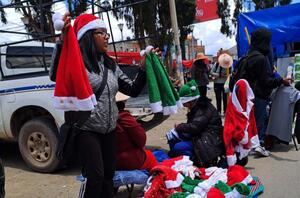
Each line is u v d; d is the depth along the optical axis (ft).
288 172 18.06
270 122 21.93
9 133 20.15
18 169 20.38
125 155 14.37
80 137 11.00
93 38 11.14
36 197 16.08
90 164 10.97
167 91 13.46
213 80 36.32
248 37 28.91
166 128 31.35
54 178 18.54
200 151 17.40
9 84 19.61
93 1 22.03
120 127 14.29
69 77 10.07
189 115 18.48
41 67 22.44
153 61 13.23
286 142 21.84
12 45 21.40
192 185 14.16
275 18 32.01
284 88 21.59
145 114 20.77
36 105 18.79
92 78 11.04
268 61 20.94
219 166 17.89
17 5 20.06
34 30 25.75
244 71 20.70
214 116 18.03
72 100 10.16
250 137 17.25
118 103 14.40
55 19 9.99
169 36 71.72
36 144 19.40
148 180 14.01
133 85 12.88
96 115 11.04
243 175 14.82
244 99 16.85
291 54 36.47
